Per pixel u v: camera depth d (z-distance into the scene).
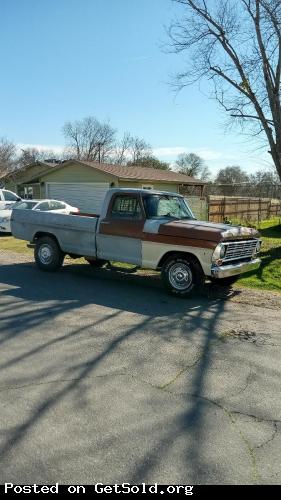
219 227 7.47
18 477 2.68
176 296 7.57
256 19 12.41
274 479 2.72
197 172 65.12
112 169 25.95
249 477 2.73
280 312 6.85
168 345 5.09
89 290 7.87
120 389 3.90
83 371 4.26
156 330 5.64
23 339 5.13
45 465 2.80
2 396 3.71
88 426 3.27
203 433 3.22
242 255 7.79
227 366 4.51
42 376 4.12
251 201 27.52
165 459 2.89
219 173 61.53
